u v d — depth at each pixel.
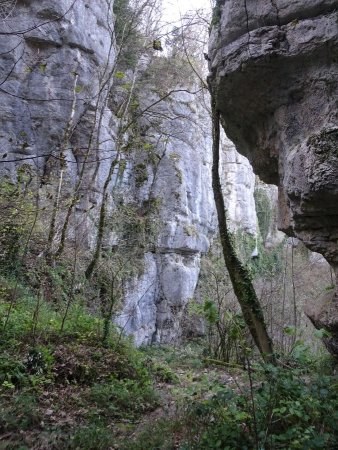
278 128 6.98
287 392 4.39
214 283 17.30
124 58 17.50
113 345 7.65
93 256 10.80
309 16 6.17
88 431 4.92
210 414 4.61
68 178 13.04
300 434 3.95
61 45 14.43
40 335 7.10
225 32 6.69
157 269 17.64
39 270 9.71
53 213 10.72
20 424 4.96
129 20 15.66
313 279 15.75
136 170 17.08
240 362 8.64
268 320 11.75
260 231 28.48
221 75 6.80
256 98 6.97
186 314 16.81
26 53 13.98
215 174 7.74
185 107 19.38
